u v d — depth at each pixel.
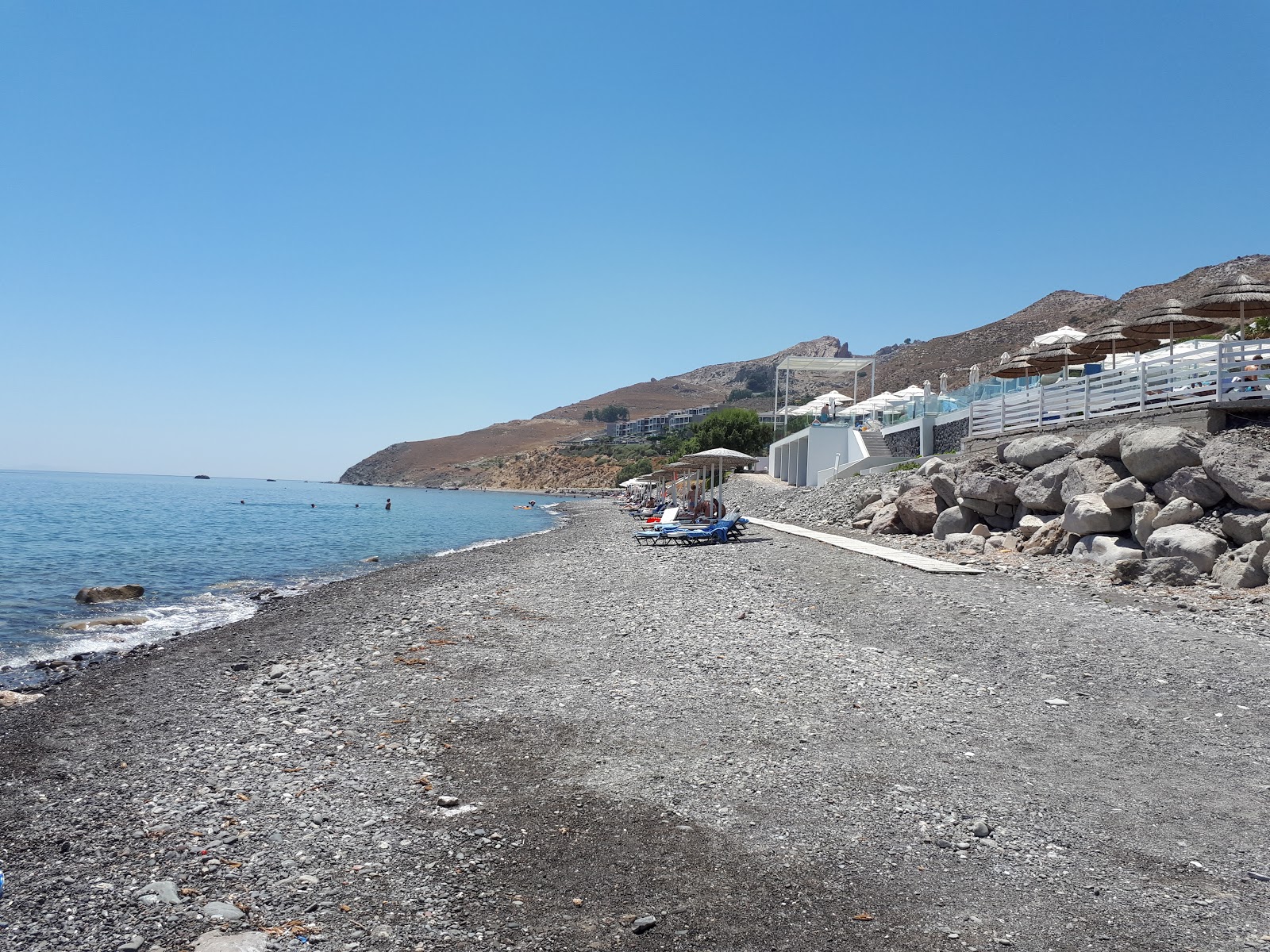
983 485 21.33
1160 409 18.42
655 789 6.93
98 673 12.70
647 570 20.75
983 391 33.81
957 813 6.41
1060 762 7.36
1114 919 5.00
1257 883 5.37
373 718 9.05
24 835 6.28
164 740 8.61
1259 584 13.27
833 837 6.05
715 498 35.81
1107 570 15.68
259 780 7.30
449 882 5.46
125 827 6.36
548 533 43.47
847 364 54.50
